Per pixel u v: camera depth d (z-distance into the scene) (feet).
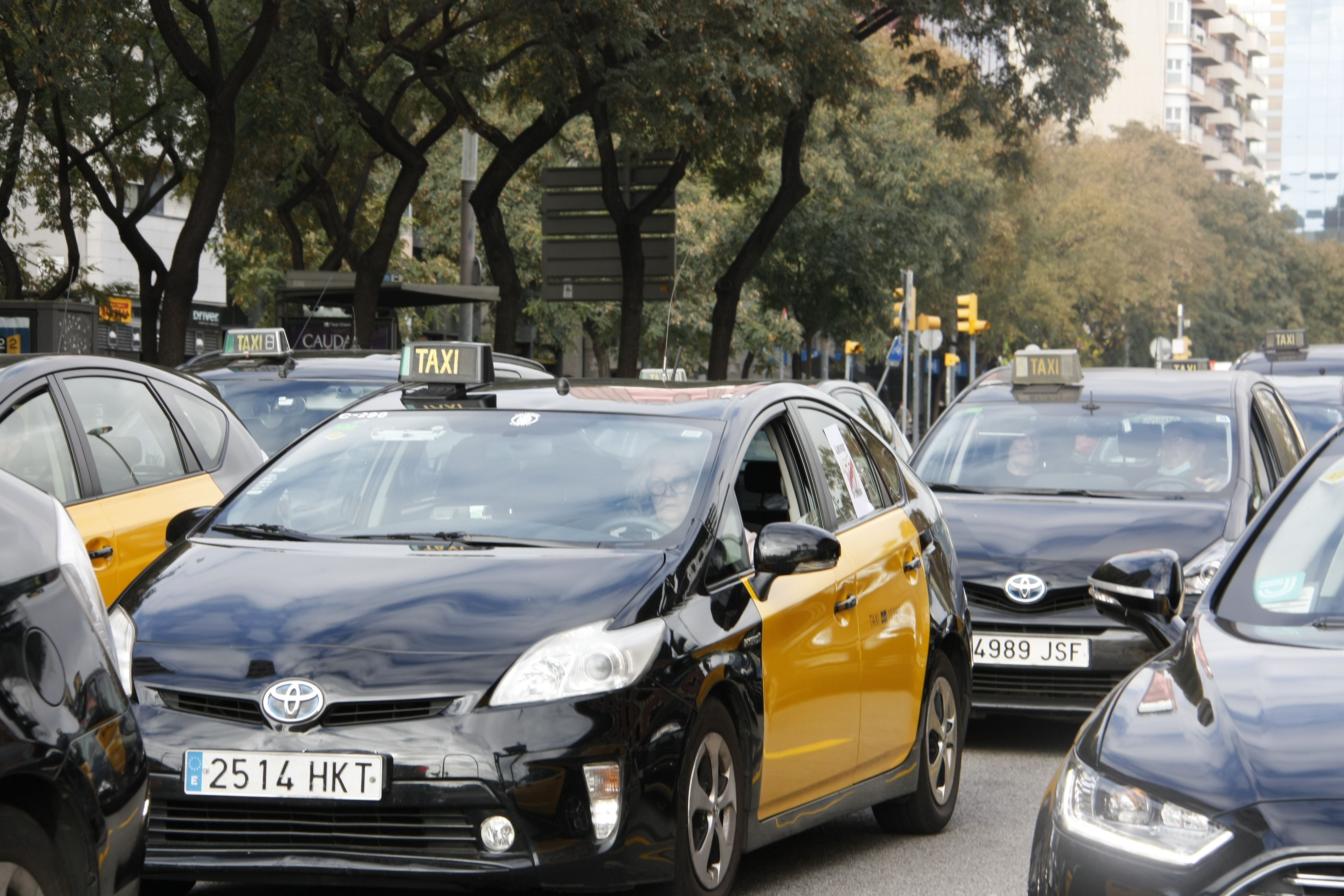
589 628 44.04
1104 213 611.06
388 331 230.07
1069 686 79.00
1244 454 90.33
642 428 54.44
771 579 51.29
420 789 41.83
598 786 42.39
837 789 55.01
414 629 44.09
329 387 106.11
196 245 193.16
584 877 42.19
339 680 42.86
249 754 42.47
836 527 57.47
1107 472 90.58
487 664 43.04
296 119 234.79
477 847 42.19
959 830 64.75
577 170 269.85
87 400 63.26
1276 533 41.73
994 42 264.52
